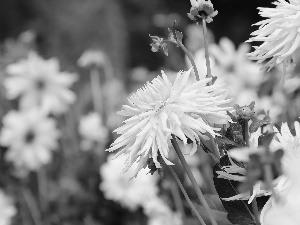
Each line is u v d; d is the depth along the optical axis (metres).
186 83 0.98
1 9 5.22
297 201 0.78
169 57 2.87
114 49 5.18
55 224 2.64
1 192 2.65
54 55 4.93
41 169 2.81
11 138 2.84
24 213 2.72
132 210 2.46
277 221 0.79
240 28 6.01
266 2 5.98
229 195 1.01
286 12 1.02
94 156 2.77
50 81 3.07
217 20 6.04
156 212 2.10
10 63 3.12
